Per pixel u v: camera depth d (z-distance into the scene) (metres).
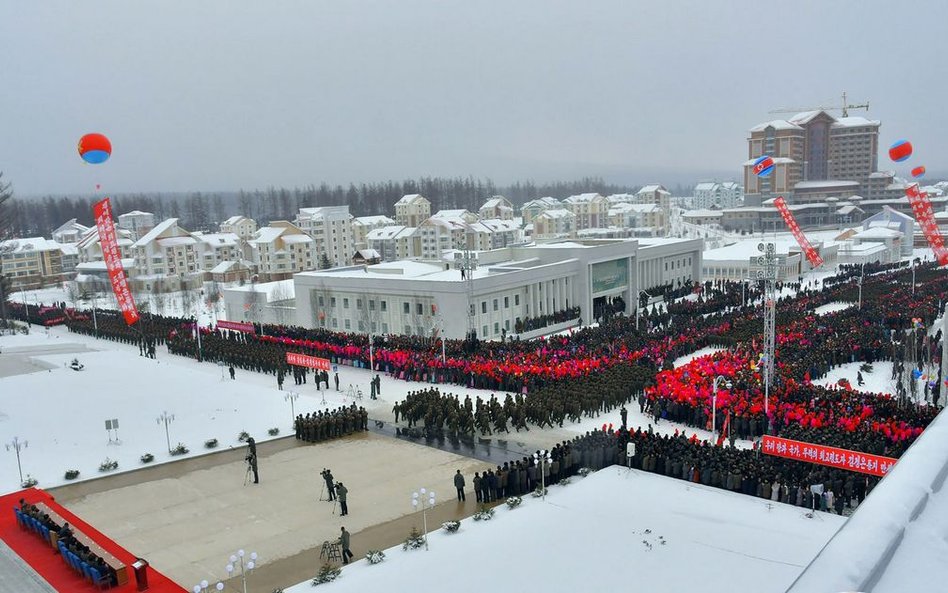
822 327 61.56
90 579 23.81
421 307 70.38
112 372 58.78
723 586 22.00
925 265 110.31
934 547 3.23
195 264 138.75
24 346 73.81
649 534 26.00
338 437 41.72
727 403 39.28
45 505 31.20
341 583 23.56
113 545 27.62
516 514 28.80
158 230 137.12
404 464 36.50
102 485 34.88
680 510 28.14
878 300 77.56
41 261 150.88
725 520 27.03
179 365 64.75
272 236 136.00
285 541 27.72
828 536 25.42
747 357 50.12
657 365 52.19
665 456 32.38
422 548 26.00
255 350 62.69
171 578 24.91
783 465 30.23
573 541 25.72
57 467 37.03
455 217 179.12
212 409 47.47
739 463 30.50
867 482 28.23
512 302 72.44
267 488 33.75
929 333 61.97
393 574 23.97
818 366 49.66
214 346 66.50
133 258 137.50
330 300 78.19
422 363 54.81
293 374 57.91
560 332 75.38
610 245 83.44
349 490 33.09
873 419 34.91
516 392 49.22
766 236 190.12
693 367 47.38
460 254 65.50
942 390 42.47
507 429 41.81
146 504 32.25
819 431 33.72
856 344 54.69
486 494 30.80
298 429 41.66
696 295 95.62
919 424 33.75
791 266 110.25
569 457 33.25
